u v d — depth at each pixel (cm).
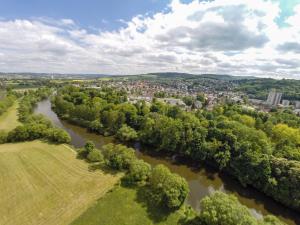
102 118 10275
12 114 11438
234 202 3966
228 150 6406
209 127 7825
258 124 9794
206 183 5991
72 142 8488
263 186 5391
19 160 6278
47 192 4862
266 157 5547
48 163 6178
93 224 3994
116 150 6175
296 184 4834
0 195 4712
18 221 4016
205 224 3966
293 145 7038
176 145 7488
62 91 18000
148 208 4450
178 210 4441
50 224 3969
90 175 5612
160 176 4900
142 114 10806
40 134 8119
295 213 4797
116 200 4675
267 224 3650
